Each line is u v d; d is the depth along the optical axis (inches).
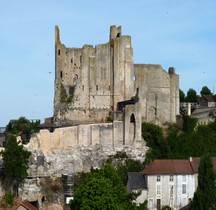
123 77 7554.1
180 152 7204.7
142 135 7313.0
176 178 6461.6
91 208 5187.0
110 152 7037.4
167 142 7249.0
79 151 7003.0
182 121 7687.0
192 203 5767.7
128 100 7426.2
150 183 6382.9
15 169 6555.1
